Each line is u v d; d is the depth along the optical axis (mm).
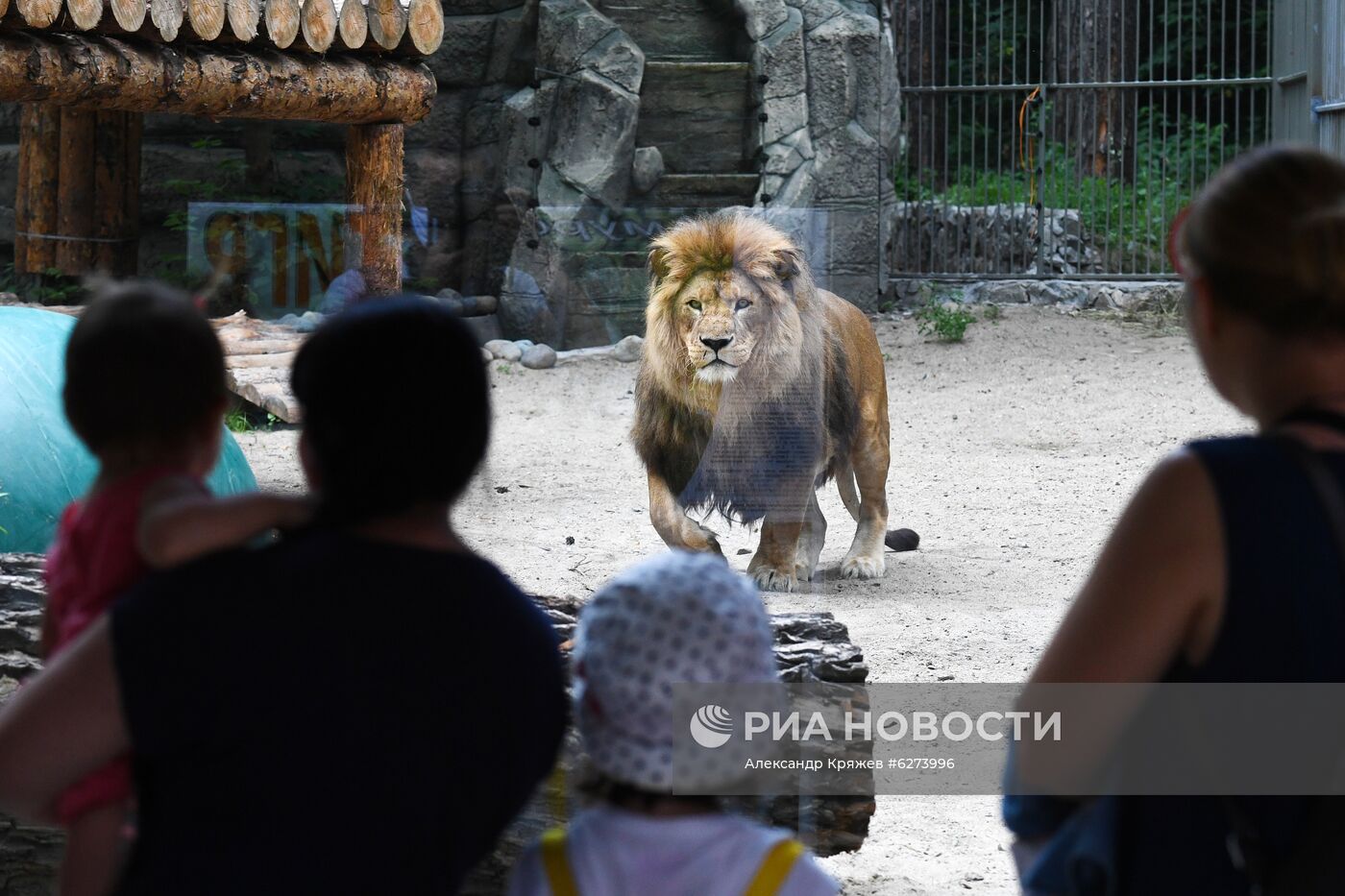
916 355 18625
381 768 2180
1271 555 2055
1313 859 2057
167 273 18672
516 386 15156
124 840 2420
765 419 6965
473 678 2252
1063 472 12898
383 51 12055
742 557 9195
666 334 7289
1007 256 21734
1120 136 23766
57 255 17422
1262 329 2172
